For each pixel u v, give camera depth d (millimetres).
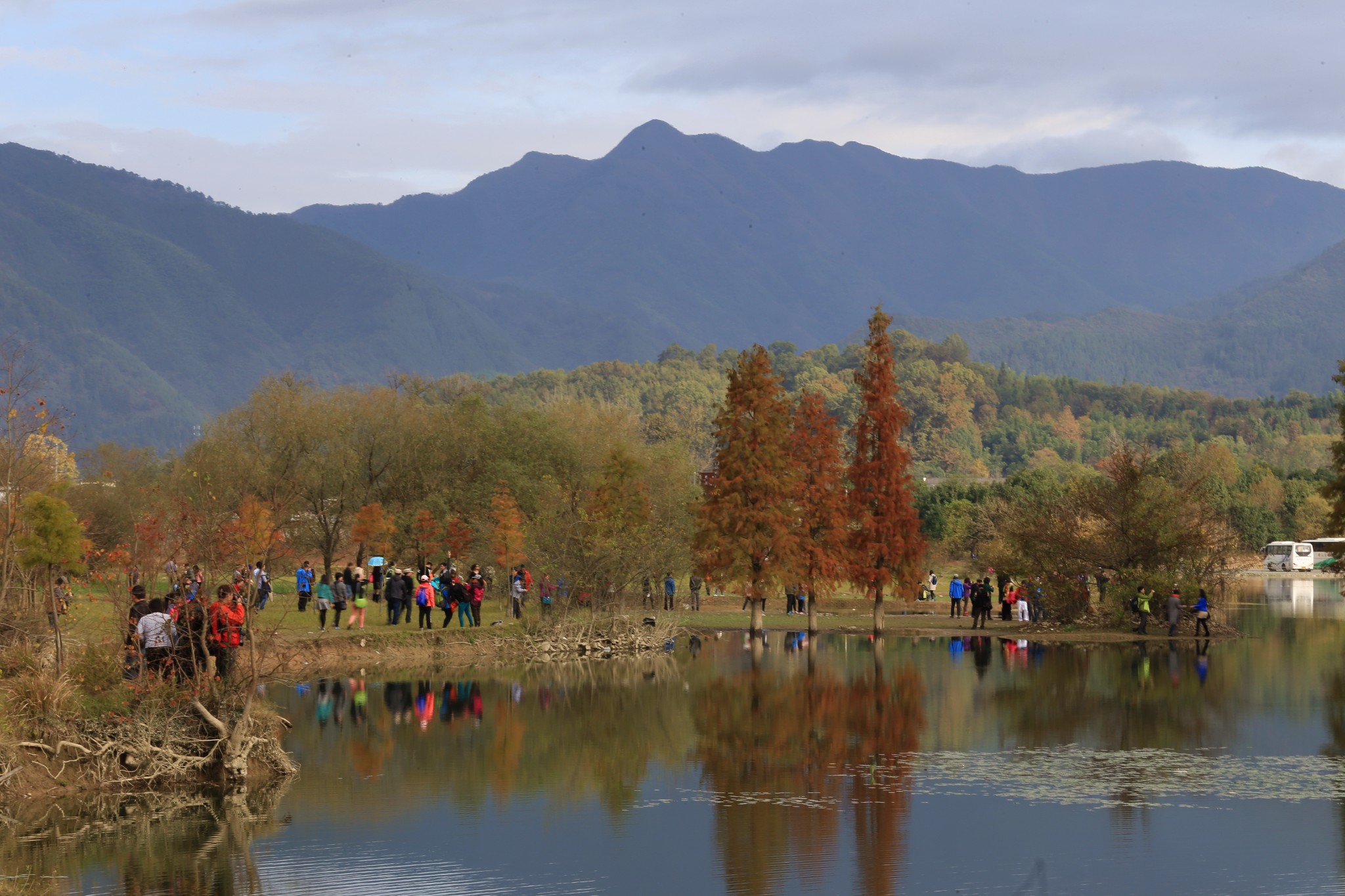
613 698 32562
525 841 18344
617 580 46281
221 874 16688
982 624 55594
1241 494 152125
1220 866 16812
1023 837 18328
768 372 50125
